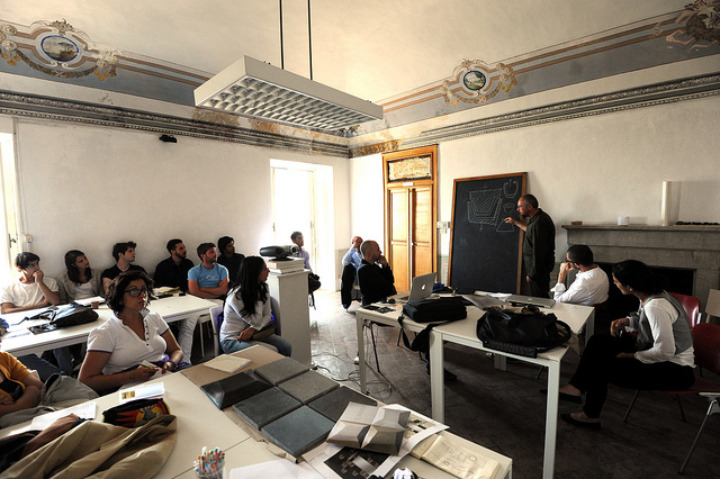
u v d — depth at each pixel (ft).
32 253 10.93
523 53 12.97
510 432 7.51
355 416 3.96
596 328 13.42
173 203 15.24
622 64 12.07
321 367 11.09
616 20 10.89
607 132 13.06
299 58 14.33
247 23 11.98
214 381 5.11
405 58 14.83
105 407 4.58
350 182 23.22
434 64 14.73
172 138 14.75
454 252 17.44
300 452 3.51
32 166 11.82
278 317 10.08
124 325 6.43
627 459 6.56
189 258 15.83
